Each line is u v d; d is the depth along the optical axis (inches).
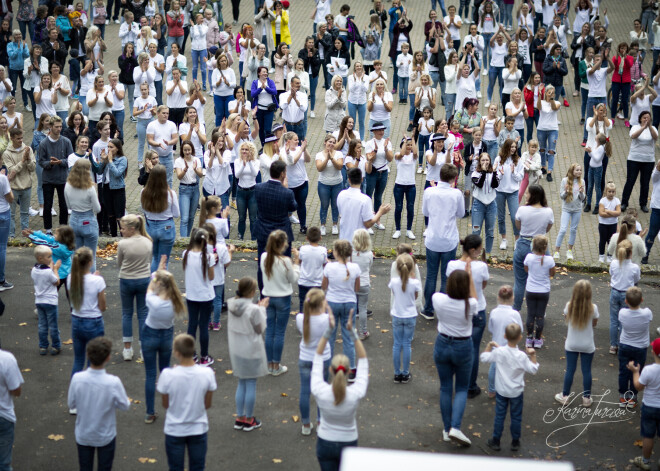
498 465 115.6
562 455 330.6
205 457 305.3
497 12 938.1
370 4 1161.4
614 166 743.7
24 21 968.9
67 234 416.8
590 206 658.8
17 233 588.4
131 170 716.0
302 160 561.6
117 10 1109.1
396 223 591.8
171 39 932.0
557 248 555.8
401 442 334.3
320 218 595.5
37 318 442.9
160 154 619.8
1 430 290.0
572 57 915.4
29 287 482.0
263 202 431.5
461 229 616.4
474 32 891.4
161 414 352.5
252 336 327.9
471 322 326.6
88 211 453.7
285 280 371.6
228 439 333.1
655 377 316.2
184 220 561.0
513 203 558.9
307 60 818.2
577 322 355.6
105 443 282.4
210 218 416.2
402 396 371.2
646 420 319.9
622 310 363.6
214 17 998.4
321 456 275.0
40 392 366.9
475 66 775.7
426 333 434.0
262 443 331.0
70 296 343.9
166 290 333.1
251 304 326.3
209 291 377.7
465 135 636.1
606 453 333.1
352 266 371.2
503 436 342.6
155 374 341.1
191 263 372.2
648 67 981.2
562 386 385.4
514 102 695.7
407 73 853.2
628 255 406.3
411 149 570.3
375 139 575.8
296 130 712.4
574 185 541.6
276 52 800.9
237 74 932.0
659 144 786.2
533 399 373.4
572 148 776.9
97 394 277.6
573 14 1146.0
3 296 467.2
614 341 417.1
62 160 557.6
